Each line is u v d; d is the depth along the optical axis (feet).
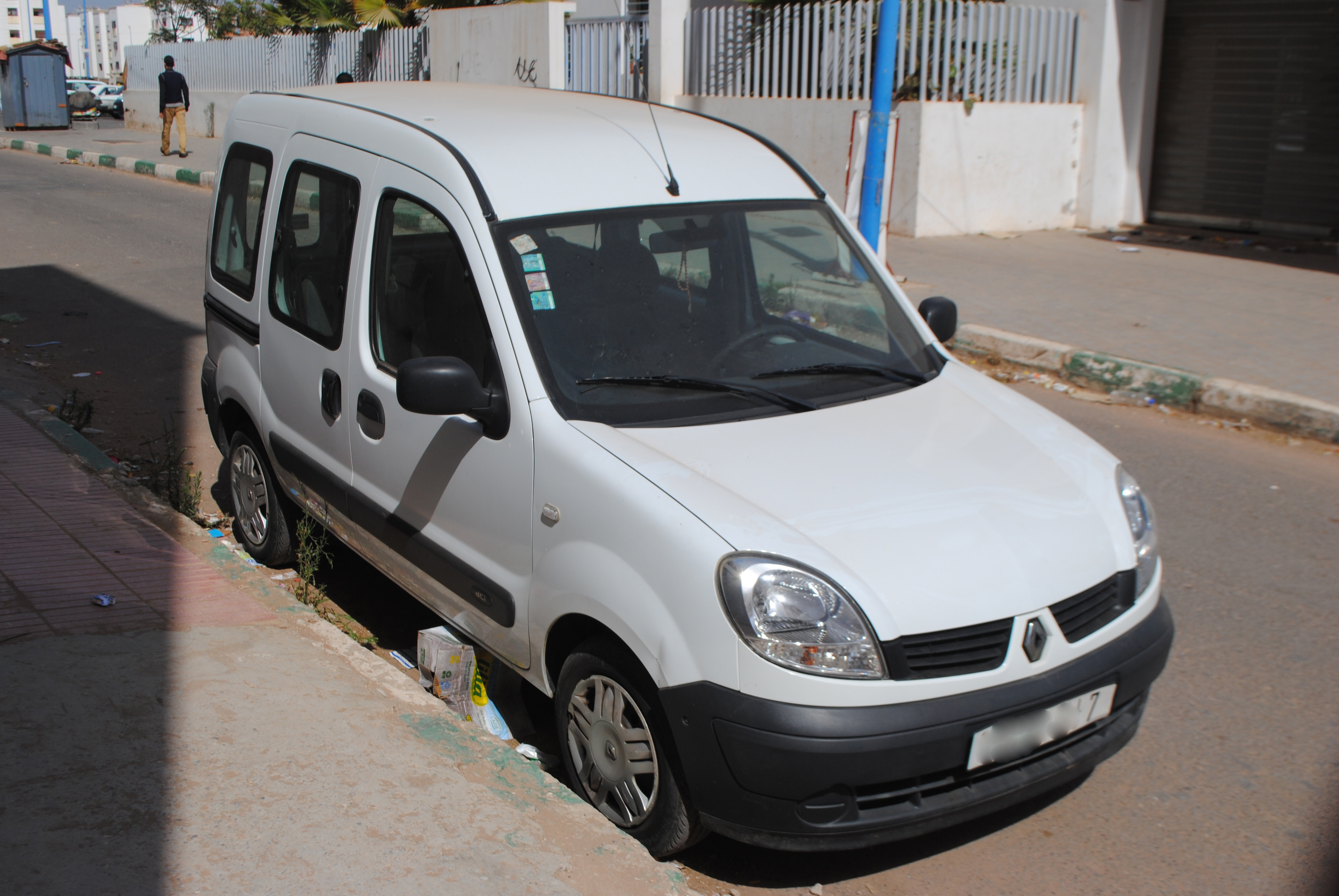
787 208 13.76
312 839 9.64
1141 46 46.14
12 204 55.31
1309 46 42.24
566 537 10.64
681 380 11.74
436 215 12.39
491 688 13.00
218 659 12.70
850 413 11.89
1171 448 22.99
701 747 9.46
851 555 9.61
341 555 17.83
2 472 18.30
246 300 16.39
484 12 62.44
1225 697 13.71
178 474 19.16
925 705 9.30
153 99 97.86
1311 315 32.04
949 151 43.06
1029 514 10.57
